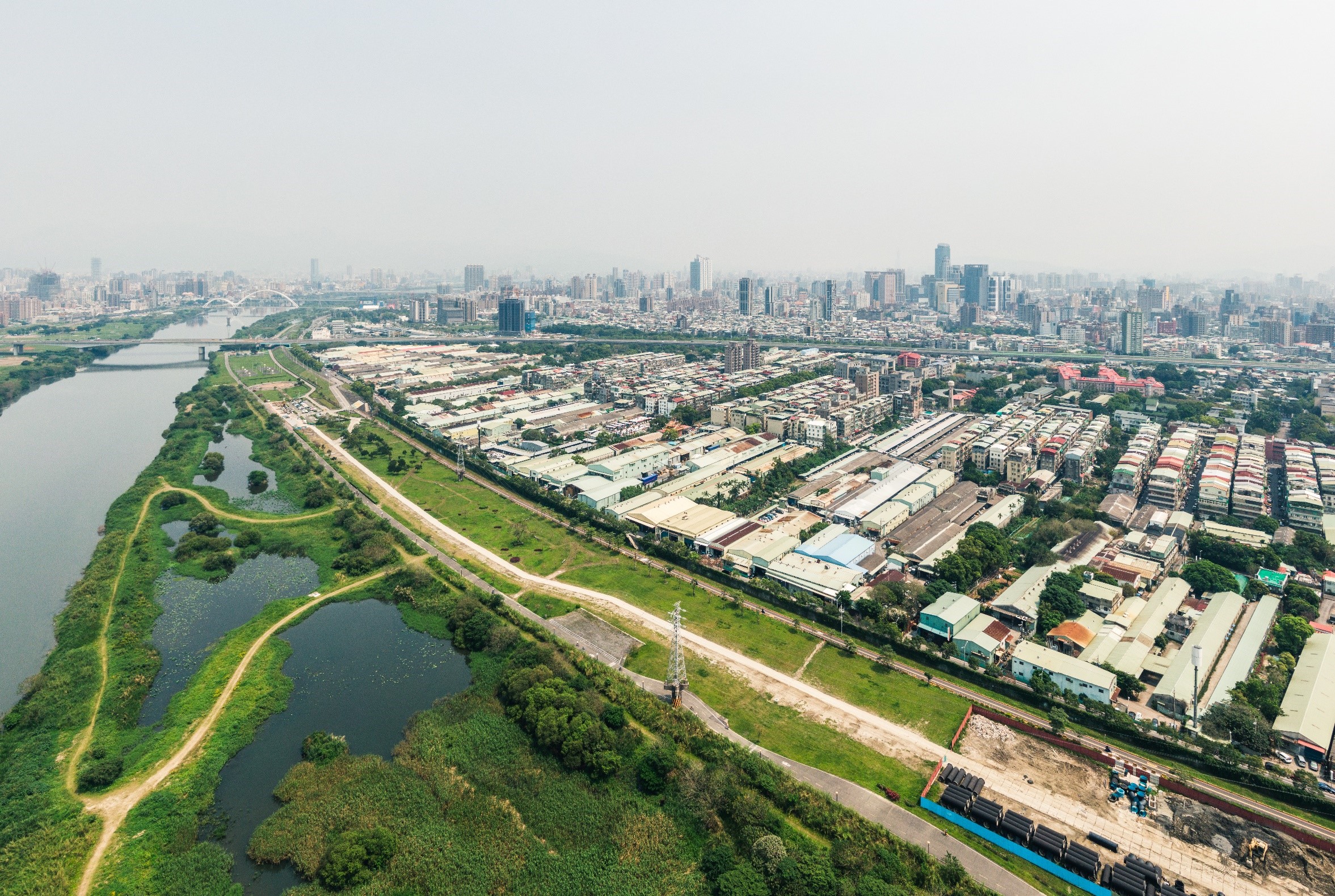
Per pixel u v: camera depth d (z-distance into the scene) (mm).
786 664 194125
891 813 141875
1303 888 125188
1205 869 129125
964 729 167750
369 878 129875
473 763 157875
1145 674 186750
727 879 124562
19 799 146125
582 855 134250
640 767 152625
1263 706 167000
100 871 129750
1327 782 148875
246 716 175250
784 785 145875
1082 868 127188
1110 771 154125
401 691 187500
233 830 142375
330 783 152250
